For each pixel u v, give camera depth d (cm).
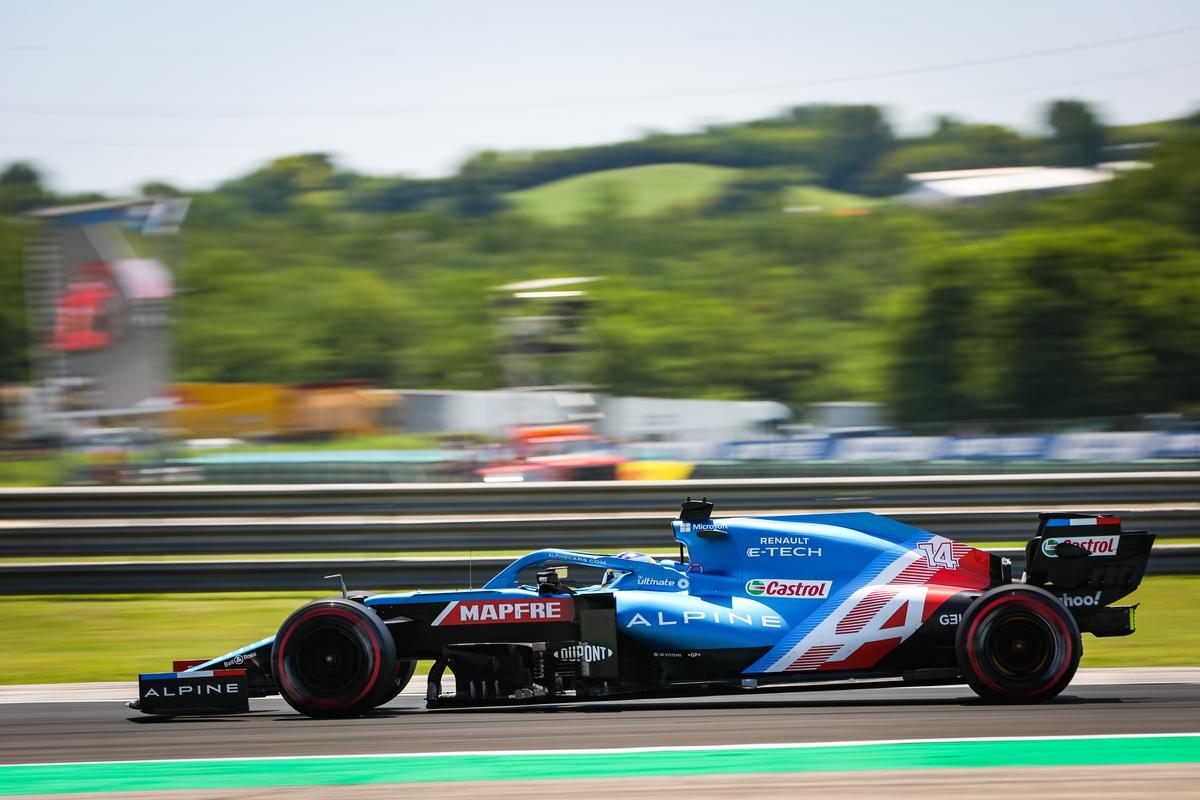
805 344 12644
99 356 5434
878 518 1661
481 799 1094
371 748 1330
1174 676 1872
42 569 2748
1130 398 9062
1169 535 3002
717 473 4231
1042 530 1616
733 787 1119
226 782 1188
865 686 1561
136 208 5544
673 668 1577
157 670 2141
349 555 2902
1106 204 14200
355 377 13238
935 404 9644
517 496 3144
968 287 9606
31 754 1381
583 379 5553
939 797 1073
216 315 13675
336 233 18550
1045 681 1504
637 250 18112
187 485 4303
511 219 19088
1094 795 1076
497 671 1590
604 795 1101
